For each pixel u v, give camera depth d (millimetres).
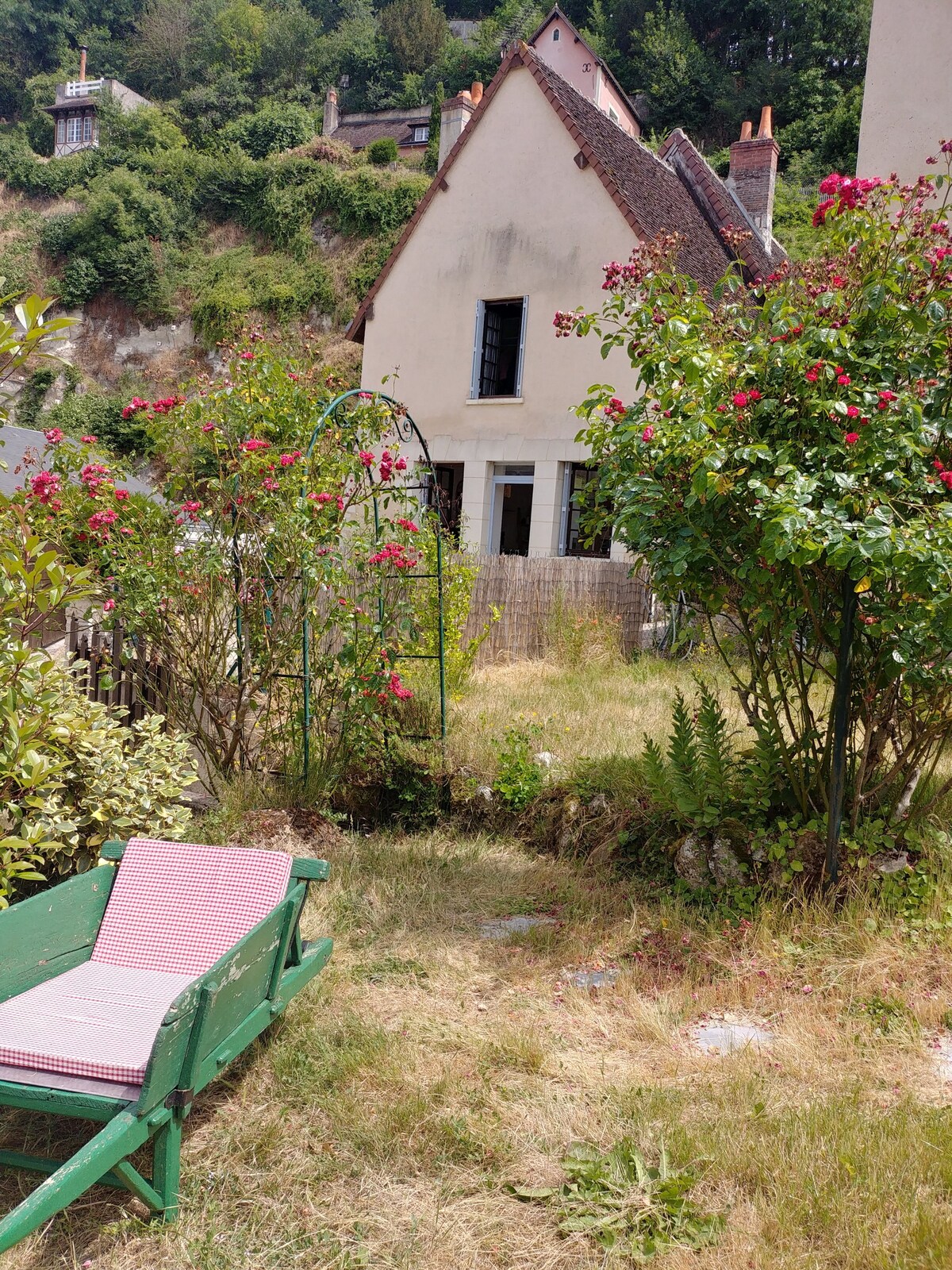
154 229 41406
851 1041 3910
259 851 3787
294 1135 3326
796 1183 2963
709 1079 3668
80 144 55812
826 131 38031
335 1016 4113
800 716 5434
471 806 6738
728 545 4883
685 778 5504
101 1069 2766
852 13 44031
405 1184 3100
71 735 4738
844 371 4738
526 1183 3080
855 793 5176
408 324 16312
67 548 6586
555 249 14969
